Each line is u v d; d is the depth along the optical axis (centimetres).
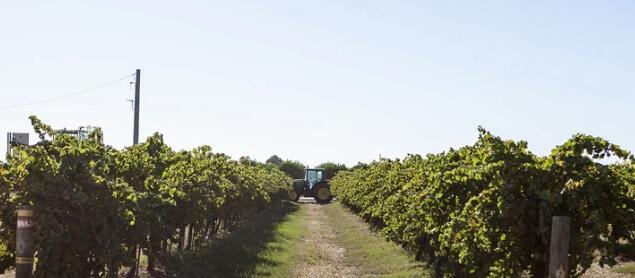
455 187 797
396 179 1577
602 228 657
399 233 1383
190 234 1456
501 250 707
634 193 671
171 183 1151
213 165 1636
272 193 3331
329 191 4984
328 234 2373
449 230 745
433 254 1188
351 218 2997
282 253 1659
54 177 725
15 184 752
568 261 671
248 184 2228
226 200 1767
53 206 733
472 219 723
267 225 2494
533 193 697
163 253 1189
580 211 687
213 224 1762
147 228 908
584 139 685
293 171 7312
